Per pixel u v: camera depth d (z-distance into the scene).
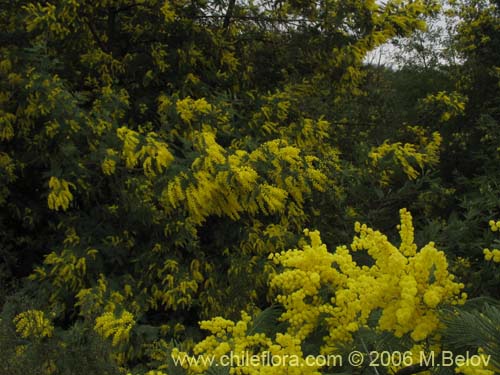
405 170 5.39
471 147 7.67
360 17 5.75
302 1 6.09
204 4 5.89
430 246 1.75
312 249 1.96
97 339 3.05
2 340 2.93
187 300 4.52
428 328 1.73
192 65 5.73
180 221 4.54
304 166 4.60
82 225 4.68
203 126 4.67
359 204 5.57
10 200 5.15
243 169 4.09
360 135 6.40
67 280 4.29
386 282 1.78
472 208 5.01
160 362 3.61
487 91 8.23
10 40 5.07
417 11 5.89
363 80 7.02
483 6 8.59
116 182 4.59
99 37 5.89
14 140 5.02
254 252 4.93
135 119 5.43
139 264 4.65
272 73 6.33
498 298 4.15
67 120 4.29
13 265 5.07
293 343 1.79
